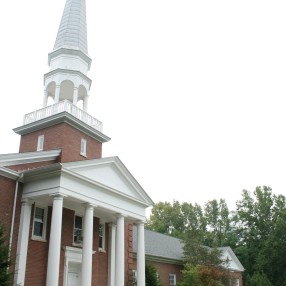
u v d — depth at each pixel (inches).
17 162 868.6
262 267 2218.3
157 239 1728.6
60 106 1050.1
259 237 2448.3
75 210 987.9
